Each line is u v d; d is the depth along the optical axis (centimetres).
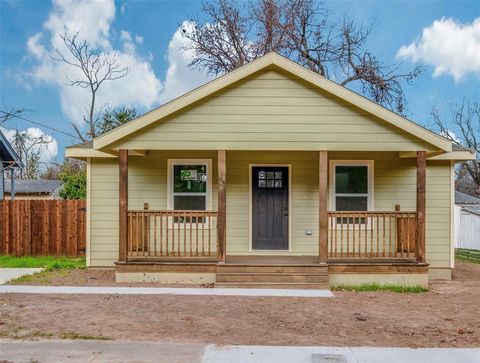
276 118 986
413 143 979
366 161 1138
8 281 1012
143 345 559
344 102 986
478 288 985
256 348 552
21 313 716
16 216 1500
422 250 980
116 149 999
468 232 2080
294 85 989
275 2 2548
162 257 1031
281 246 1144
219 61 2606
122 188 998
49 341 573
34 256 1490
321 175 980
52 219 1494
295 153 1149
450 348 561
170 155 1151
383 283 973
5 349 542
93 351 535
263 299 832
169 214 1013
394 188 1138
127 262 996
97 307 760
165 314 714
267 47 2531
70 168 3009
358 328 649
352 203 1138
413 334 621
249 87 989
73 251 1484
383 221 1031
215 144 986
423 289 942
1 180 1922
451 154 1117
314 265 961
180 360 507
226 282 955
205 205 1145
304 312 737
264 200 1151
